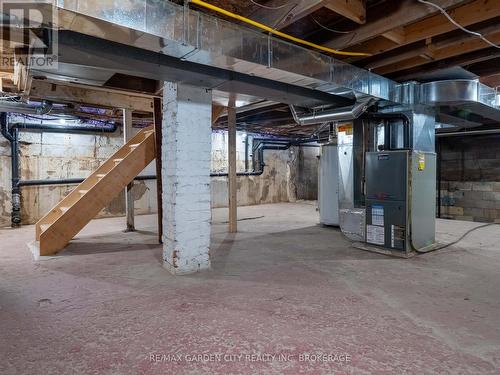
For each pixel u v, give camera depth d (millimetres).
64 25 1755
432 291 2486
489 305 2229
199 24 2076
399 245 3551
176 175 2844
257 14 2373
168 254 2994
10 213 5461
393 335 1829
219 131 8273
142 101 4766
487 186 6887
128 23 1788
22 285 2604
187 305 2225
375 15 2426
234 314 2088
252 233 4895
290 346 1718
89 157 6410
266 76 2656
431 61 3182
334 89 3037
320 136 8117
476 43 2816
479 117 4969
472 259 3385
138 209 7020
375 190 3738
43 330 1880
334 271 2984
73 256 3504
